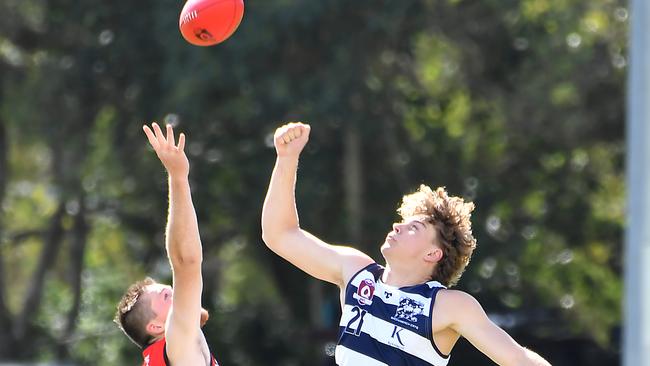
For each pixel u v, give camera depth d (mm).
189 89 62688
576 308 77312
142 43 68312
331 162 70125
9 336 84000
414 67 71250
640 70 28844
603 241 77500
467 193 72500
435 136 73000
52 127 71750
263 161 67500
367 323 19844
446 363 19891
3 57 73750
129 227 76812
